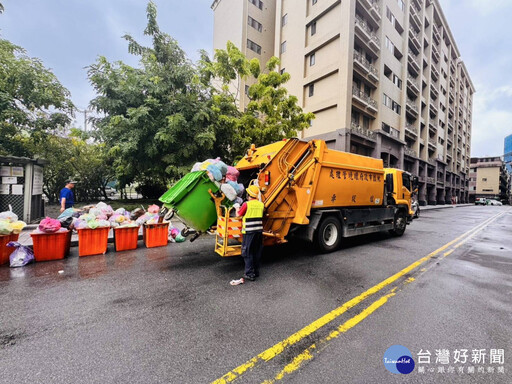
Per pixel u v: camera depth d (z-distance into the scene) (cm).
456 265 514
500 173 7312
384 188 768
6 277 407
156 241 621
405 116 2916
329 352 230
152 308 311
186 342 243
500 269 489
